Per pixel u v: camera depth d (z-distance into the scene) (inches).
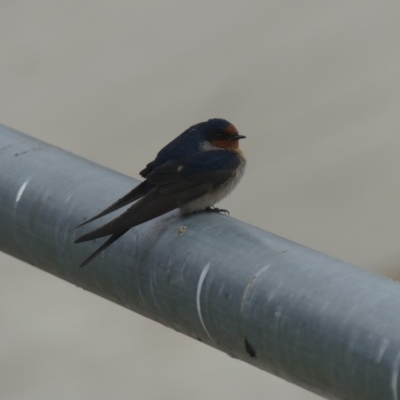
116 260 159.5
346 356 121.0
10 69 591.8
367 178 546.0
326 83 612.1
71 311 470.6
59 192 168.2
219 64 618.2
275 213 522.6
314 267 132.3
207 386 443.5
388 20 665.0
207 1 658.2
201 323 146.9
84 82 593.3
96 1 645.3
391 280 127.2
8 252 181.3
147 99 590.6
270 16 656.4
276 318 131.8
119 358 453.1
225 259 143.5
